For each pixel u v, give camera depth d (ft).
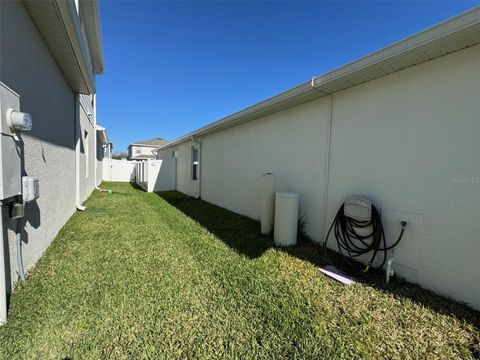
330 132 11.59
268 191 13.88
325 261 10.20
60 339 5.43
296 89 11.81
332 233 11.46
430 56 7.50
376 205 9.45
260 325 6.17
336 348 5.42
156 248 11.65
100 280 8.26
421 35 6.93
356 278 8.69
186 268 9.43
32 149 9.03
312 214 12.71
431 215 7.75
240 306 6.95
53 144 12.14
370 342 5.59
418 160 8.07
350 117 10.57
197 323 6.18
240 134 20.20
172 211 21.21
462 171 7.00
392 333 5.89
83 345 5.29
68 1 8.64
